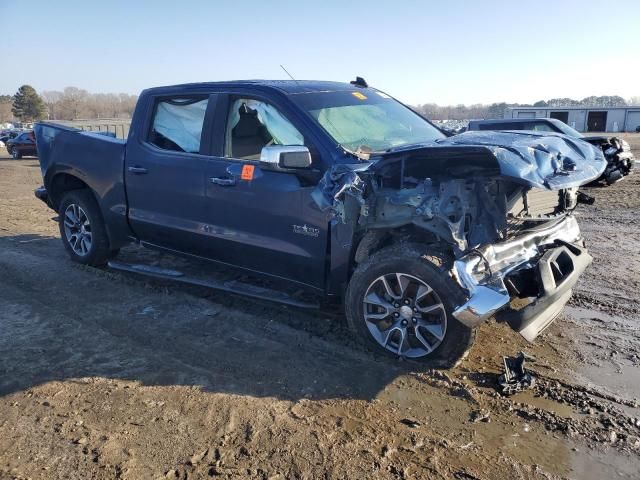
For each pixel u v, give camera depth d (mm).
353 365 3857
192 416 3230
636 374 3793
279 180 4266
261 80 4828
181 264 6164
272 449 2932
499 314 3643
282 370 3791
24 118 111125
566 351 4152
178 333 4391
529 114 60656
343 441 3008
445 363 3764
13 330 4453
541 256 3850
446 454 2920
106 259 6188
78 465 2803
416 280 3693
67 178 6305
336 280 4160
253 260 4625
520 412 3314
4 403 3375
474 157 3582
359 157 3971
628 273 6027
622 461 2875
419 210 3602
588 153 3961
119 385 3582
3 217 9820
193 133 4953
